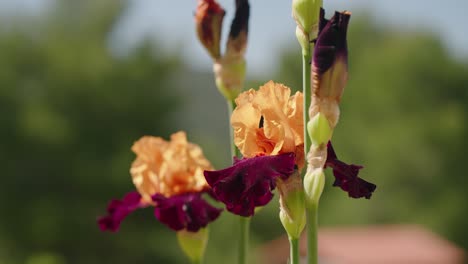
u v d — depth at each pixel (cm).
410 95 2922
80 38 2909
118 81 2744
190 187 433
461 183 2758
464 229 2706
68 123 2616
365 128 2923
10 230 2511
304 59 300
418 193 2791
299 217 295
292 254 299
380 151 2808
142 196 447
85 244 2550
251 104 304
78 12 3011
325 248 2114
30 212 2517
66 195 2577
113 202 456
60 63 2686
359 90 3028
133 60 2819
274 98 302
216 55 407
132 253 2561
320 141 283
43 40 2784
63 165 2570
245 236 376
